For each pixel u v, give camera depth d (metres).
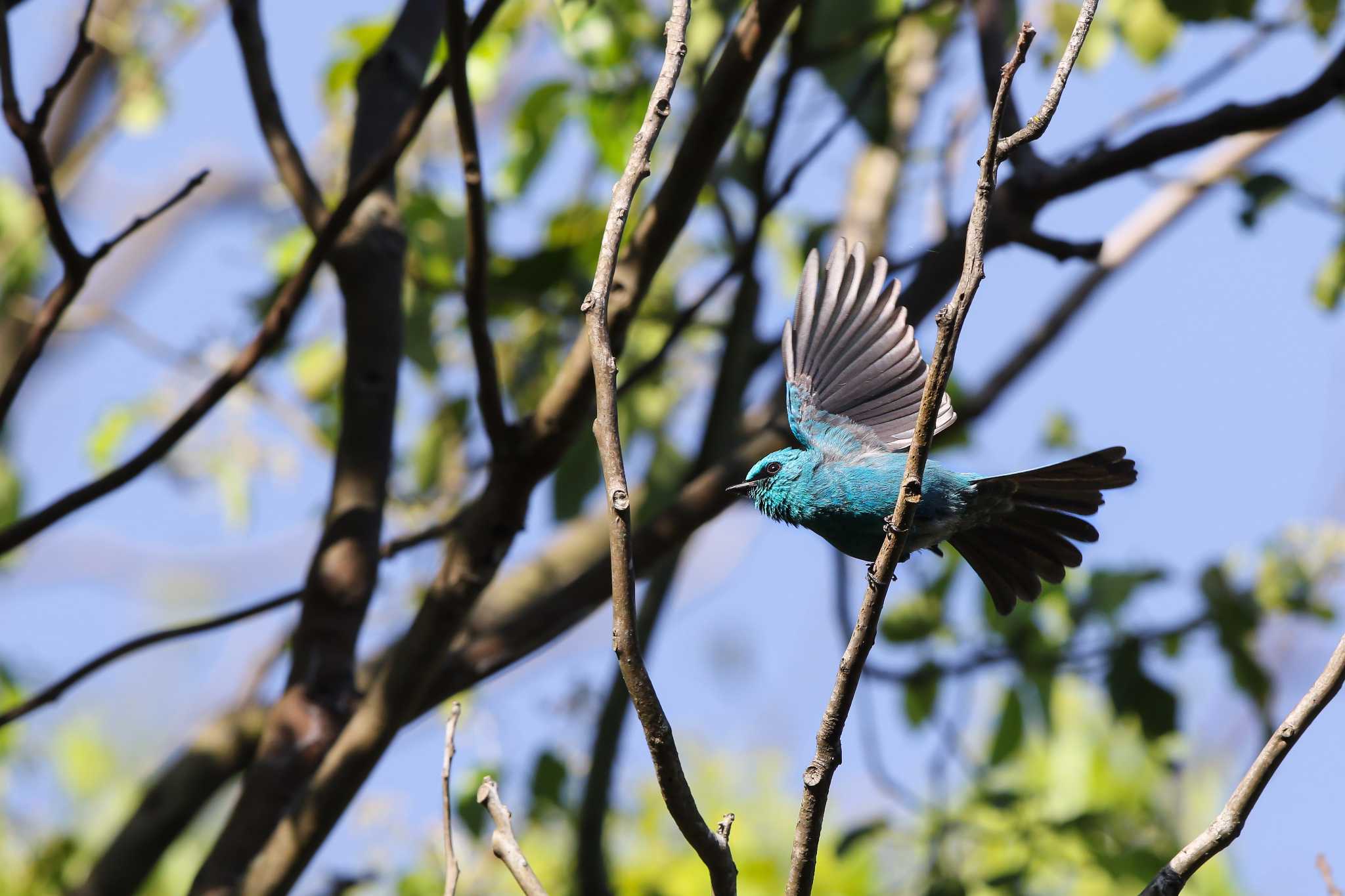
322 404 13.27
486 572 8.34
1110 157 9.30
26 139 8.08
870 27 10.12
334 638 9.23
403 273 9.98
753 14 7.93
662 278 13.34
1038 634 12.19
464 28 7.45
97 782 16.38
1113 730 12.72
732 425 11.43
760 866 15.52
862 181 13.38
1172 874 5.37
